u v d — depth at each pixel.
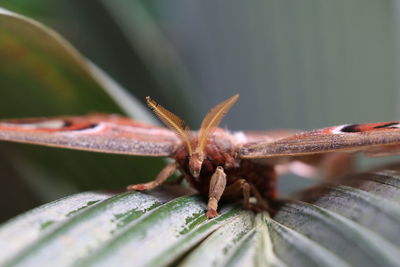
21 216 0.32
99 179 0.42
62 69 0.41
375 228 0.32
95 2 0.44
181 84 0.47
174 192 0.36
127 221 0.32
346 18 0.48
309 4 0.49
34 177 0.42
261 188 0.39
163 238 0.32
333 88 0.49
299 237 0.32
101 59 0.46
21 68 0.41
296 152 0.36
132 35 0.45
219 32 0.51
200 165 0.36
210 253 0.32
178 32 0.53
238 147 0.37
